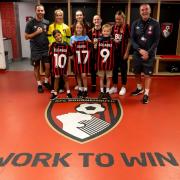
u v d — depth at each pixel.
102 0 5.20
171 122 3.10
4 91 4.32
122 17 3.79
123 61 4.01
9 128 2.89
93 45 3.87
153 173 2.09
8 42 7.09
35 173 2.08
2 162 2.23
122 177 2.04
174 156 2.35
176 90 4.48
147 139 2.66
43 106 3.61
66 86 4.02
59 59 3.77
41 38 4.07
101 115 3.30
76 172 2.09
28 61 7.34
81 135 2.73
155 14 5.30
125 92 4.28
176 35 5.67
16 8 7.28
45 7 5.53
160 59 5.39
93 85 4.33
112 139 2.65
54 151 2.41
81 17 3.84
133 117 3.24
